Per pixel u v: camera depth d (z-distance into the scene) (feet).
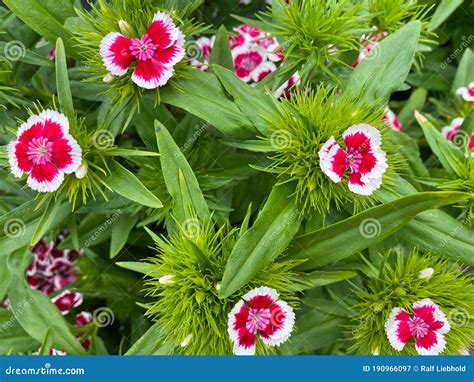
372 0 1.25
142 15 1.13
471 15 1.47
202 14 1.47
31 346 1.27
